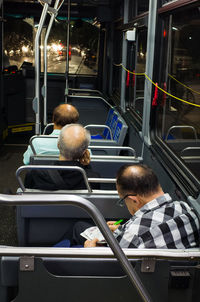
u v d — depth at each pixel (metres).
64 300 1.46
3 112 7.17
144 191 1.72
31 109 7.97
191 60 3.13
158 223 1.64
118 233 1.78
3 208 4.25
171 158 3.02
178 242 1.62
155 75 3.65
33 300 1.46
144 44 4.92
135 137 4.65
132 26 4.85
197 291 1.47
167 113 3.62
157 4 3.50
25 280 1.44
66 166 2.31
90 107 7.55
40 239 2.58
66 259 1.47
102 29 7.99
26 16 7.57
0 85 6.79
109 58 7.91
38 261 1.42
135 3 5.34
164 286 1.49
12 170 5.66
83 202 1.12
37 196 1.10
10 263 1.44
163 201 1.72
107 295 1.47
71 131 2.52
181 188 2.44
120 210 2.47
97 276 1.47
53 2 7.36
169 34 3.46
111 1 7.33
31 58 7.79
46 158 3.09
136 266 1.46
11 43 7.61
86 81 8.41
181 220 1.66
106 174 3.38
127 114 5.61
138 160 3.36
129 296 1.48
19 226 2.52
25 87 7.86
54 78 8.30
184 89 3.34
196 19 2.81
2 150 6.78
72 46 8.15
